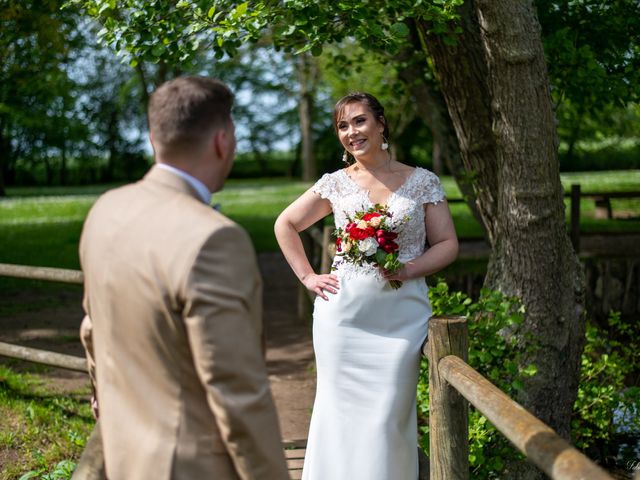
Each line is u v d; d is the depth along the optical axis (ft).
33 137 129.18
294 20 13.70
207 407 5.59
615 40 19.29
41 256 39.88
